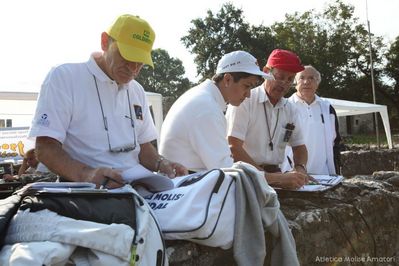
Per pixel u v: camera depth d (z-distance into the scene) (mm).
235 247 1878
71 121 2074
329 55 39719
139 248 1535
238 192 1941
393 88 42312
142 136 2408
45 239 1449
